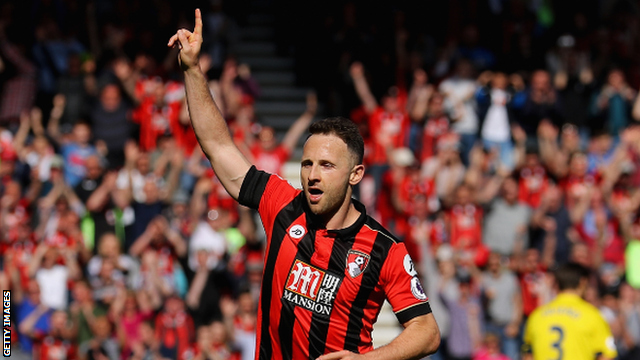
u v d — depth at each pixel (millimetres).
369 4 45938
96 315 31109
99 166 36625
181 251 33906
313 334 11742
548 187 38656
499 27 46688
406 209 36062
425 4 47156
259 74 46375
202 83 12422
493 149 40406
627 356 34000
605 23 48844
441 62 44125
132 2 45094
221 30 44062
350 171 11695
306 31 46812
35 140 38062
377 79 43344
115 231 34938
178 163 36500
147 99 39906
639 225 38625
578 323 22031
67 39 43844
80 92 41188
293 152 42094
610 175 39094
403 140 40219
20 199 35656
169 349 31375
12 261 32750
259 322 12180
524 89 43625
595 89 44812
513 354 33562
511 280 34125
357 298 11711
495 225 36312
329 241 11750
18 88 41375
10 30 42656
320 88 45719
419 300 11750
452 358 32562
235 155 12578
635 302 34594
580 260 35125
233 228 36031
